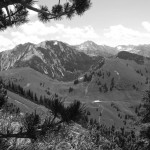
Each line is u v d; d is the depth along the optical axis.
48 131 4.17
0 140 4.45
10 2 4.64
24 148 5.36
